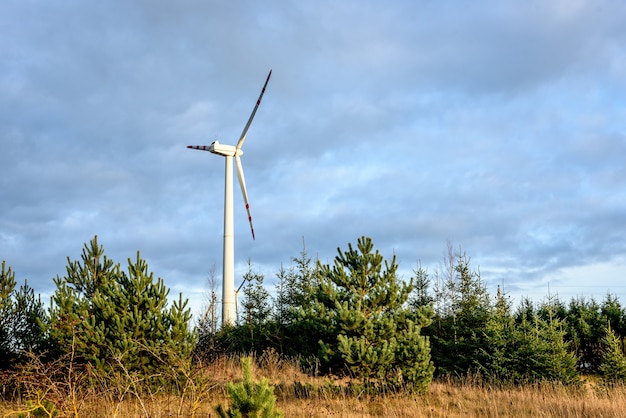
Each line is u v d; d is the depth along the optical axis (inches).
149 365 672.4
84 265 781.9
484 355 858.1
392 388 713.0
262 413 316.2
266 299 1252.5
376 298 762.2
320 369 754.2
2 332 764.6
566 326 1175.0
